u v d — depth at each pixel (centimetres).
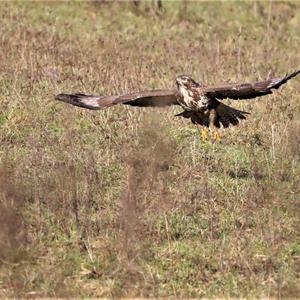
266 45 5931
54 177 2877
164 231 2672
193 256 2542
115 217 2745
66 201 2767
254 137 3544
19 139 3419
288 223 2783
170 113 3728
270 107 3938
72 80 4256
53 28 5781
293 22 6756
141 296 2355
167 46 5519
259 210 2850
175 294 2359
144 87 4247
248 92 2667
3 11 6044
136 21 6303
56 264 2488
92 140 3444
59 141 3353
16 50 4812
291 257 2575
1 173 2806
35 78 4222
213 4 6806
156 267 2481
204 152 3338
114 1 6512
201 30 6288
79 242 2595
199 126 3547
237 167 3184
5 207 2580
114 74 4338
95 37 5703
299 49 5981
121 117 3703
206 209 2845
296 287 2408
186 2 6731
